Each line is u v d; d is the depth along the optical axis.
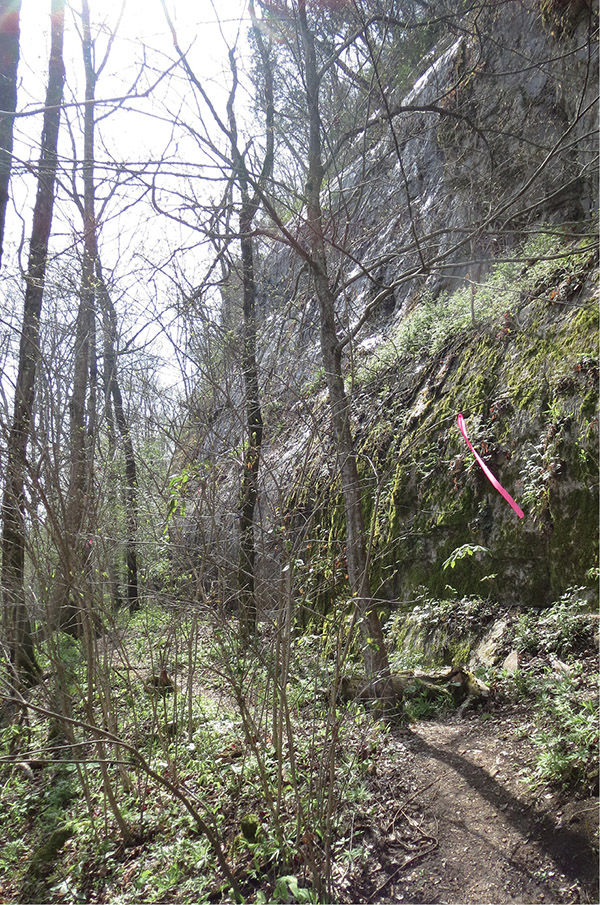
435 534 5.93
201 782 3.83
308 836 2.78
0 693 3.85
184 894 3.00
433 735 3.88
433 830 3.03
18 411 4.23
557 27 6.83
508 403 5.69
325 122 5.39
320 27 5.38
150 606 4.57
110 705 4.01
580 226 6.02
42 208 6.34
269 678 3.34
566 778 3.00
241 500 3.40
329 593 4.82
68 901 3.30
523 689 4.03
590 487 4.73
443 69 8.12
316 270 4.64
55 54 6.03
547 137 6.79
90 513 4.04
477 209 5.98
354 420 7.54
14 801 4.42
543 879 2.57
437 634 5.37
